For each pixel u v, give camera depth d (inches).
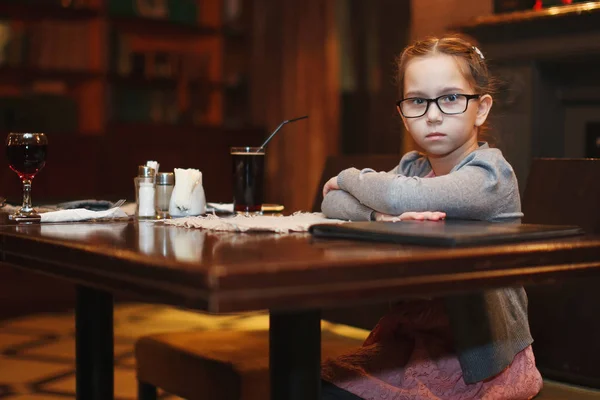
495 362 47.9
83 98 202.2
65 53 200.5
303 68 225.6
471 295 48.1
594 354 56.0
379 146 210.8
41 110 190.2
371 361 51.3
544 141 133.6
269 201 234.2
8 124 186.4
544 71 132.6
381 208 51.5
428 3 167.3
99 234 46.7
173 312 147.7
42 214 57.8
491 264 35.7
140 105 212.1
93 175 192.5
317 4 221.5
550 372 58.6
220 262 31.2
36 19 197.2
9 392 97.7
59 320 145.1
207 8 221.5
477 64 56.2
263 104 231.5
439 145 55.3
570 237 41.3
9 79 196.7
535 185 62.0
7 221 58.1
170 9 214.1
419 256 33.7
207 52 223.5
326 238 42.8
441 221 46.4
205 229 50.8
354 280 31.9
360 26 214.7
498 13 141.1
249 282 29.5
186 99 218.8
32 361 113.7
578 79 134.3
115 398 94.1
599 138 132.0
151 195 61.2
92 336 60.9
